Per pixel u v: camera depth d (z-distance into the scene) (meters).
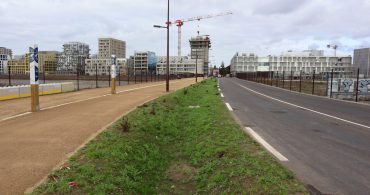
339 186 5.25
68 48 133.00
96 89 30.84
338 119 12.97
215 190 5.32
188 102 20.16
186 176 6.42
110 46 169.38
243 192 4.93
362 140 8.88
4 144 7.52
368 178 5.67
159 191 5.70
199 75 145.62
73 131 9.12
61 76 67.69
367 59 99.44
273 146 7.93
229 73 195.62
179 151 8.34
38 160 6.26
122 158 6.55
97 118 11.60
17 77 51.50
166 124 11.26
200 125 10.88
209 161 6.78
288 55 141.12
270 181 5.25
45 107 15.01
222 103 18.58
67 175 5.38
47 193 4.68
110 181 5.32
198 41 157.38
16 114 12.57
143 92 26.62
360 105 19.23
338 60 135.75
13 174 5.46
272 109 16.39
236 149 7.30
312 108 17.06
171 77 86.75
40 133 8.81
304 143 8.39
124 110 14.02
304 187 5.12
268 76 67.50
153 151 7.85
